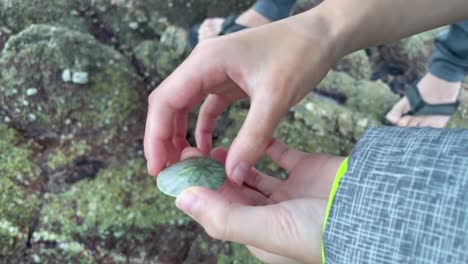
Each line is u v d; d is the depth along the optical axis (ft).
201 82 1.13
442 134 0.75
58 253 1.59
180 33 2.07
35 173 1.72
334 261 0.81
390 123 1.96
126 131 1.82
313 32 1.09
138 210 1.66
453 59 1.89
